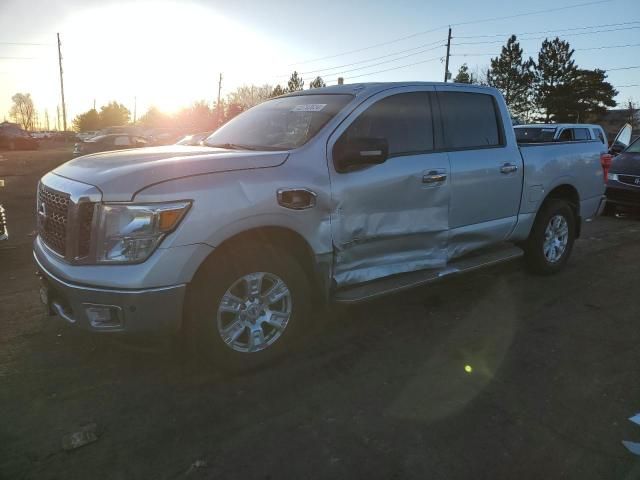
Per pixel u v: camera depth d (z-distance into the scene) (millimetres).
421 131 4230
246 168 3242
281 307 3512
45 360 3590
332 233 3596
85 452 2631
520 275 5680
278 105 4465
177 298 2992
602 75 52594
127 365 3521
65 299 3131
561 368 3551
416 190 4039
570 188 5680
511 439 2754
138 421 2893
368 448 2672
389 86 4133
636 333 4152
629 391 3254
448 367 3545
